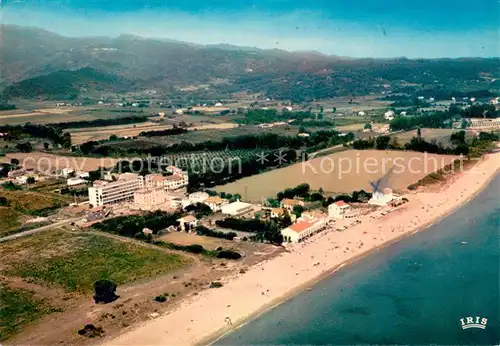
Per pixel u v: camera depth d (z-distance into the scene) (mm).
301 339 146625
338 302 168000
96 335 148875
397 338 146750
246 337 148250
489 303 164750
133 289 179000
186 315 159625
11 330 152875
